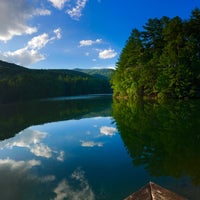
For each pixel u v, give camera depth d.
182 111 23.22
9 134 18.19
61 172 9.33
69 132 17.92
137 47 48.09
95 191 7.39
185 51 36.09
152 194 3.51
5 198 7.23
